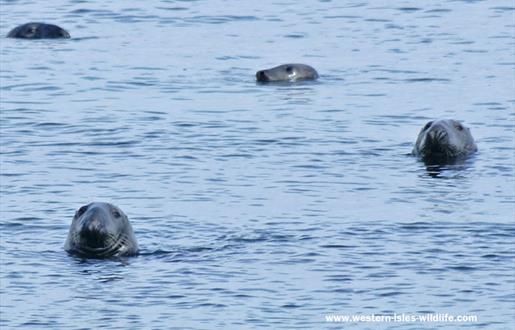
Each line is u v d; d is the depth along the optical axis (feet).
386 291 244.01
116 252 263.08
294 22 541.34
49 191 308.40
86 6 577.43
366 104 398.83
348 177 321.32
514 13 557.33
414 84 425.69
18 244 270.46
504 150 348.38
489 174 326.24
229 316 232.73
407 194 306.96
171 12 563.48
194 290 244.42
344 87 422.82
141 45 493.77
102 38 508.53
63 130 364.58
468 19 545.03
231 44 497.46
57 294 242.99
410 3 582.76
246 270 254.88
